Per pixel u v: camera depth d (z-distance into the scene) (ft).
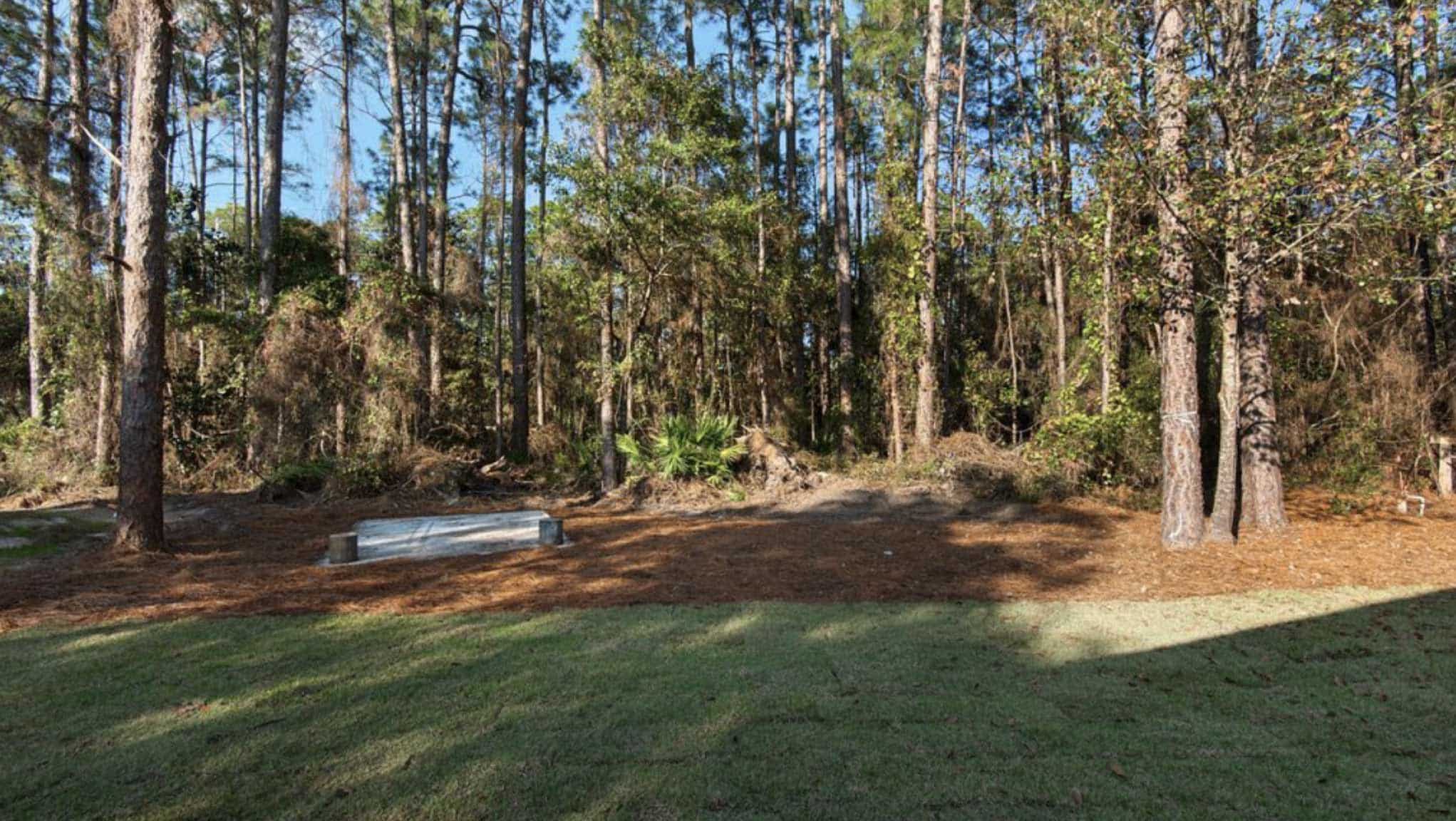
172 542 27.86
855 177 81.05
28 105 44.83
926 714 11.73
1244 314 29.14
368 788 9.40
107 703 12.12
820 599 19.30
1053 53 25.27
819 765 10.03
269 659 14.30
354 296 48.37
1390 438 39.19
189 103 70.64
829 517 35.94
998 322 62.59
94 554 25.03
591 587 20.75
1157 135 23.26
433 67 73.72
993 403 57.26
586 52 42.68
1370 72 22.47
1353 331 39.45
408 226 57.82
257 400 44.52
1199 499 25.80
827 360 68.85
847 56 66.69
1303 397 40.50
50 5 51.29
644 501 40.75
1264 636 15.81
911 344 47.57
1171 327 25.86
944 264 61.57
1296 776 9.75
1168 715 11.76
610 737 10.88
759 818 8.71
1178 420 25.73
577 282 45.73
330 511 37.83
